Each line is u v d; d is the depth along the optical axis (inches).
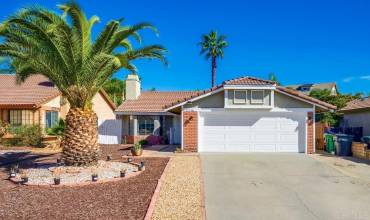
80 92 554.9
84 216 325.1
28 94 1100.5
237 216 336.5
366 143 761.0
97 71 551.5
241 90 803.4
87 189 435.5
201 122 830.5
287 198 402.3
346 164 643.5
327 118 1385.3
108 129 1146.0
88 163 558.3
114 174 524.4
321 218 330.0
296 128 818.8
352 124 1110.4
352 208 362.0
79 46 537.0
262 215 339.3
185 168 596.4
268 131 824.3
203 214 335.3
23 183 462.0
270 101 801.6
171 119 1155.3
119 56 534.6
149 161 684.7
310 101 805.2
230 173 553.0
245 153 801.6
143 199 385.4
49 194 410.3
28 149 929.5
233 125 828.6
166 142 1138.0
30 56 523.8
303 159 703.7
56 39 519.2
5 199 387.2
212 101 824.9
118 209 346.9
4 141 989.2
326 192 430.6
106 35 539.5
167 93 1312.7
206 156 750.5
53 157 764.0
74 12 516.1
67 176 506.9
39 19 505.0
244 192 430.3
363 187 457.1
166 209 350.6
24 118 1061.8
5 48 512.7
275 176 530.3
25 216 325.4
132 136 1141.7
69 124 559.8
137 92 1273.4
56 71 544.4
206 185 467.5
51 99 1114.7
